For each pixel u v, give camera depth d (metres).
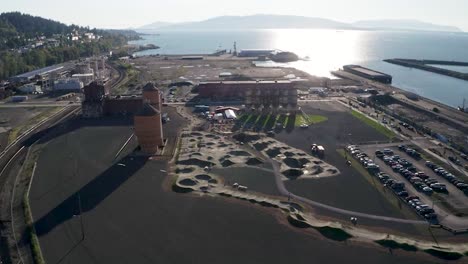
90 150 101.75
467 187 78.38
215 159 94.50
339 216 68.31
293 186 80.12
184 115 136.62
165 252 58.12
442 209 70.81
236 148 102.50
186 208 71.06
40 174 87.19
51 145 106.62
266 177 84.62
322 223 65.56
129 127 121.44
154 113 97.75
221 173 86.75
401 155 97.12
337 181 82.38
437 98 183.75
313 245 59.66
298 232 63.09
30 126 125.50
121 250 58.78
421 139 109.62
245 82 165.12
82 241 61.25
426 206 70.00
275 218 67.38
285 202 73.25
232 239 61.25
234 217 67.81
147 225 65.56
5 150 104.06
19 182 83.38
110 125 124.25
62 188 80.06
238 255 57.22
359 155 95.69
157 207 71.62
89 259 56.75
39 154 99.88
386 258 56.47
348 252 57.88
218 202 73.38
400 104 154.12
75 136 113.69
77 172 87.88
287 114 136.25
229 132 117.00
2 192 78.94
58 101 163.25
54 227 65.38
